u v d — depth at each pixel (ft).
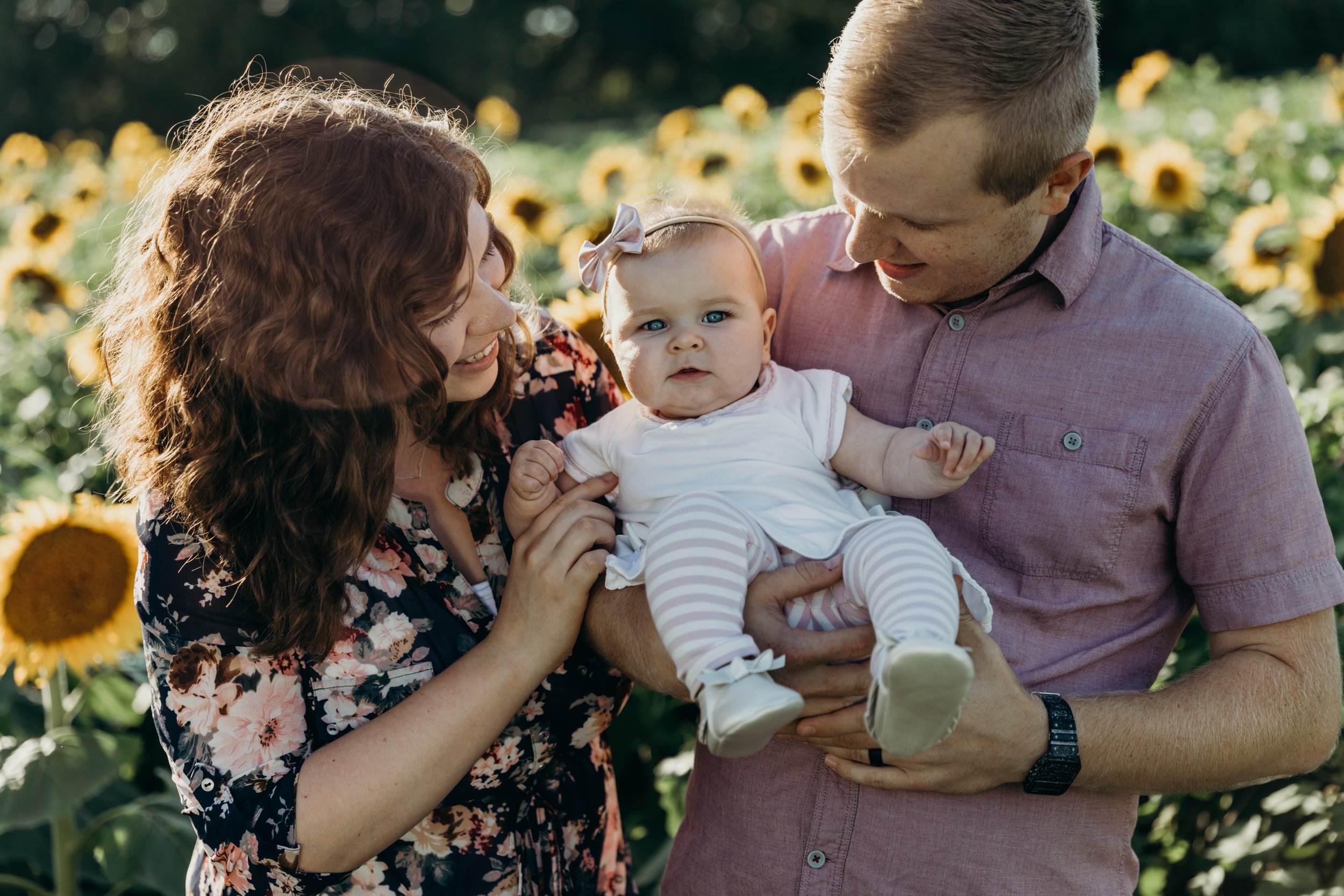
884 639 4.91
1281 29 92.38
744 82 121.80
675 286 6.02
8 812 7.55
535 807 6.23
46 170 42.14
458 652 5.73
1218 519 5.72
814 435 6.10
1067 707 5.61
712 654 5.11
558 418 6.62
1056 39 5.16
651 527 5.80
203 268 5.06
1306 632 5.73
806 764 6.11
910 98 5.11
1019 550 6.07
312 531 5.19
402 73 119.03
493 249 5.66
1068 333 5.97
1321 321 12.00
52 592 7.84
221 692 5.28
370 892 5.72
